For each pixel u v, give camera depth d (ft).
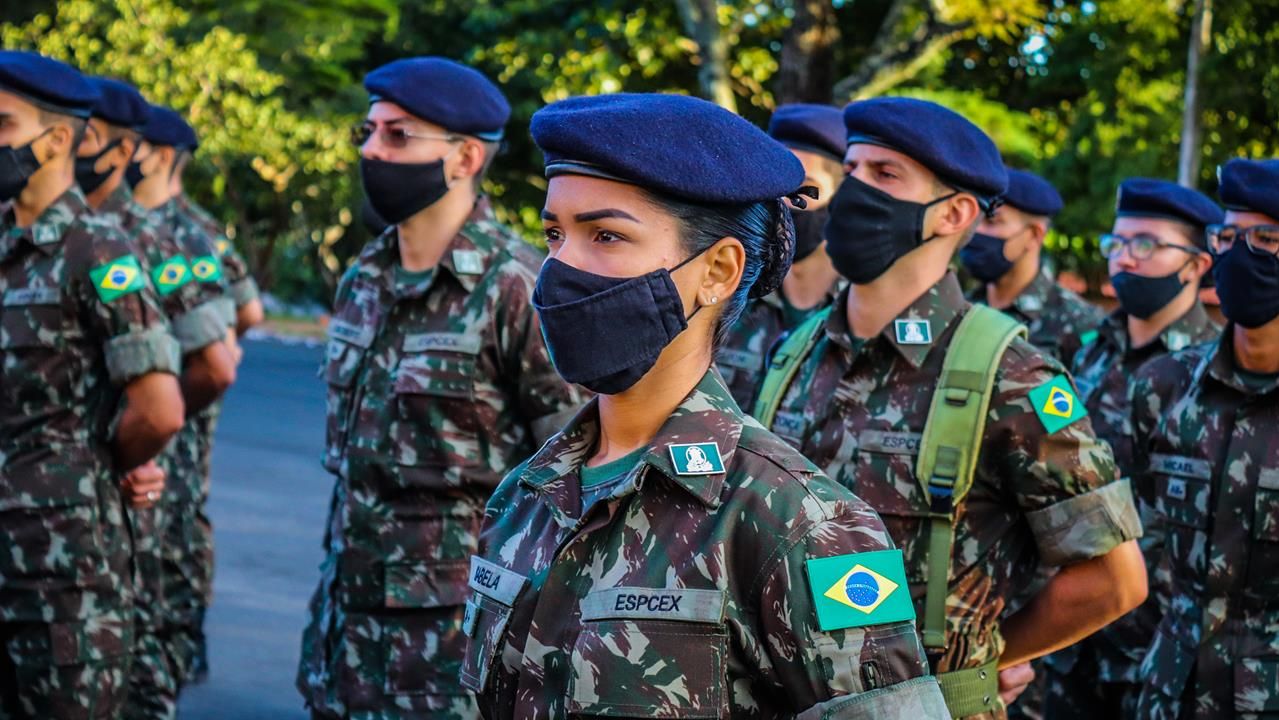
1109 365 17.51
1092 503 8.95
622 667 5.46
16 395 12.63
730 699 5.51
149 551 16.60
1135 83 58.59
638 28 62.85
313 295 110.83
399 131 11.89
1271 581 11.05
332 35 81.41
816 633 5.35
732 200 5.55
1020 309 20.33
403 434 11.69
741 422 5.86
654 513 5.68
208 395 17.21
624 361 5.65
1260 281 11.12
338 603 11.96
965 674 9.11
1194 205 16.67
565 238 5.77
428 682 11.51
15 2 83.56
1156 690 11.76
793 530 5.46
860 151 9.86
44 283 12.70
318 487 32.99
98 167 17.25
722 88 49.96
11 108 12.71
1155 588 14.28
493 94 12.39
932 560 9.03
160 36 76.18
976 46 66.18
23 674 12.60
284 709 18.02
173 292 16.87
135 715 16.25
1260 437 11.27
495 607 5.99
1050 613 9.34
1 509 12.51
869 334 9.88
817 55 47.60
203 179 90.33
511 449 11.83
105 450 13.07
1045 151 65.41
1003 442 9.08
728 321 5.96
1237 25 49.60
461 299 11.75
